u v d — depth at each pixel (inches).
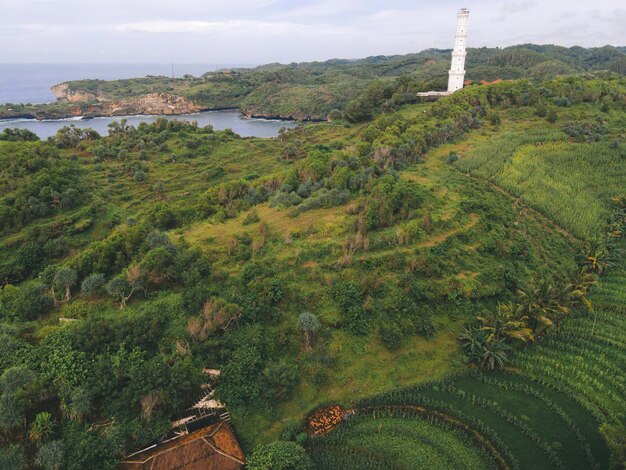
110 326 1314.0
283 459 1039.0
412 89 5442.9
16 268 2044.8
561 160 2854.3
